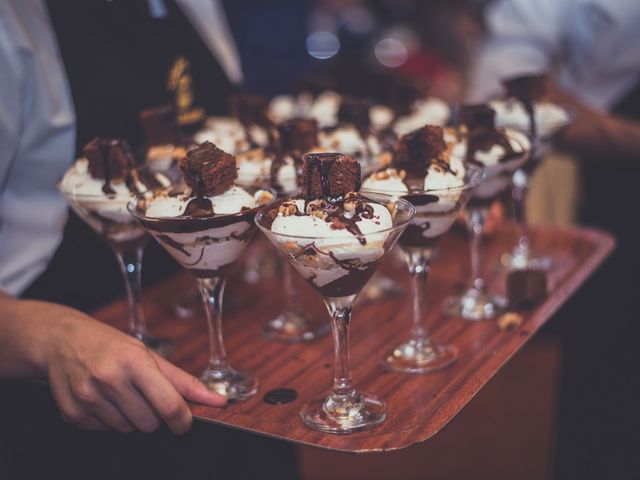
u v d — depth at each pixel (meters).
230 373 0.89
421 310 0.92
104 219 0.90
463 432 1.31
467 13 2.17
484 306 1.01
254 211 0.81
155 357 0.84
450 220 0.88
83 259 1.06
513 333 0.95
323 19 2.78
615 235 1.45
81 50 1.03
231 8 2.81
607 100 1.42
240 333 1.00
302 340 0.97
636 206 1.42
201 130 1.15
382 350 0.94
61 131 0.98
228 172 0.82
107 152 0.88
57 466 1.00
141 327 0.98
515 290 1.00
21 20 0.94
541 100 1.12
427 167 0.88
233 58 1.29
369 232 0.75
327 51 2.70
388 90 1.30
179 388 0.83
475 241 1.03
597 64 1.38
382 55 2.56
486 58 1.43
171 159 0.98
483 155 0.96
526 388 1.33
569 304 1.41
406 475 1.29
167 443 1.06
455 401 0.83
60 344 0.83
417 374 0.88
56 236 1.00
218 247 0.83
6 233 0.99
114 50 1.07
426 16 2.47
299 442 0.78
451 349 0.92
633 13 1.32
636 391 1.44
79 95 1.02
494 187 0.99
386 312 1.03
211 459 1.09
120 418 0.83
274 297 1.09
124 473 1.04
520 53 1.40
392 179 0.87
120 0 1.08
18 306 0.86
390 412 0.82
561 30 1.40
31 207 0.99
